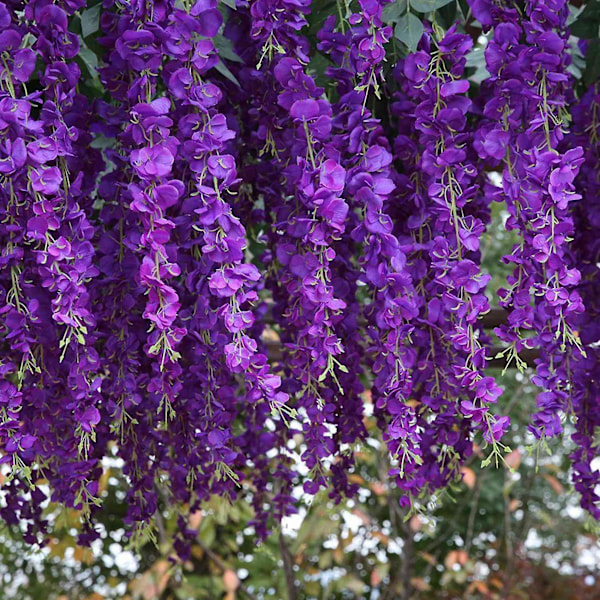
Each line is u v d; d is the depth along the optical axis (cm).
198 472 263
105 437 265
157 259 227
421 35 247
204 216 231
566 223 234
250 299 232
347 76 242
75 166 247
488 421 234
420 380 252
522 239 238
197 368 249
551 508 812
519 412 638
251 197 264
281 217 250
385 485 612
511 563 680
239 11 251
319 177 233
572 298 234
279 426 277
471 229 239
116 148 252
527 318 238
